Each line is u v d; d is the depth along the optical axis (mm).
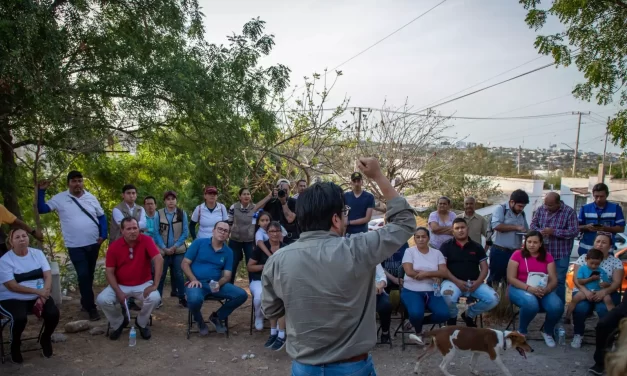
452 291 5691
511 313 6621
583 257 6223
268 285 2289
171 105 8406
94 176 11023
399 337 6051
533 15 8453
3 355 4977
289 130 12672
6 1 6000
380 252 2084
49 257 9086
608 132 8367
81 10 7254
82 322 6023
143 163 11664
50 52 6492
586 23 8250
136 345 5613
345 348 2096
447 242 6086
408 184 15648
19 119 7438
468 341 4754
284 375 4941
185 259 6094
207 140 9000
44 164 8820
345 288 2080
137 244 5863
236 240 7398
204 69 8492
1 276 4996
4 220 5738
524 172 48188
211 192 7336
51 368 4910
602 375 4883
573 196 31969
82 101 7363
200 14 8555
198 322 5973
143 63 7941
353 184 7492
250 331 6078
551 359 5375
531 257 5945
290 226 7340
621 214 6730
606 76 8039
